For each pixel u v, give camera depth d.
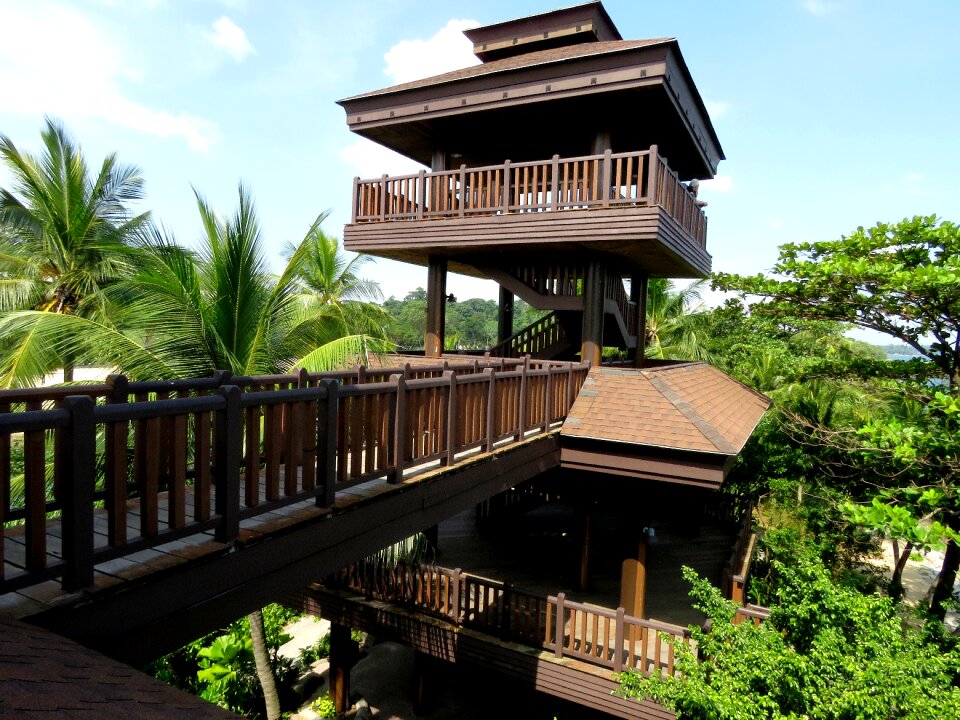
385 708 11.05
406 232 10.96
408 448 5.24
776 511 15.18
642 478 8.45
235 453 3.56
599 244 9.84
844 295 11.11
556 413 8.69
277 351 10.49
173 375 8.54
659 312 26.41
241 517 3.64
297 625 16.38
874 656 5.45
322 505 4.27
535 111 10.46
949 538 7.96
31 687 1.85
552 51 12.08
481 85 10.41
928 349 11.33
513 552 12.03
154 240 9.19
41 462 2.72
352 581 9.96
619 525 12.85
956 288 9.10
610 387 9.55
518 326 71.19
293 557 3.99
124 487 3.06
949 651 6.27
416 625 9.13
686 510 13.40
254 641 10.33
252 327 10.01
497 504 13.17
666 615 9.43
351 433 4.58
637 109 10.14
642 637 7.48
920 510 9.72
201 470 3.42
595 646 7.91
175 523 3.30
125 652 3.03
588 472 9.25
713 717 5.09
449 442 5.76
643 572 8.94
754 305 12.70
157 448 3.23
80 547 2.83
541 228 9.77
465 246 10.52
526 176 10.08
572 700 7.86
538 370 7.87
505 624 8.51
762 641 5.67
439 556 11.78
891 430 9.33
